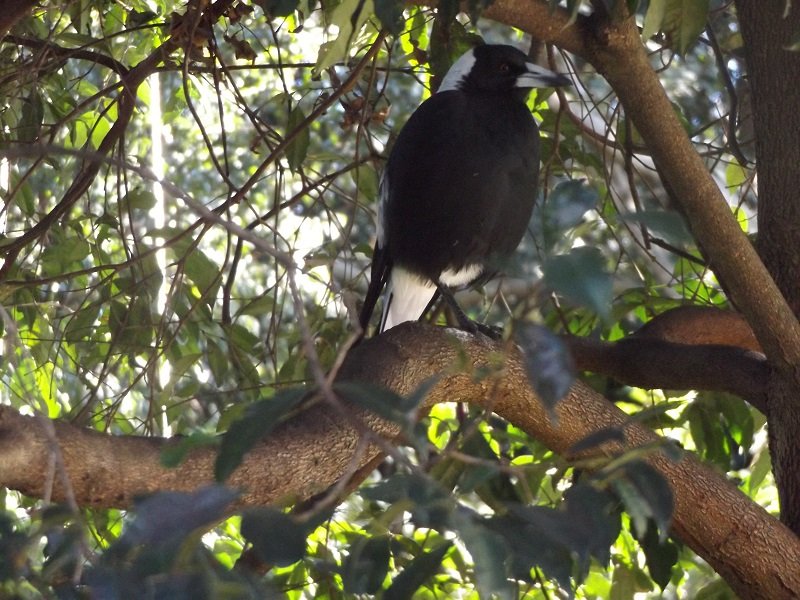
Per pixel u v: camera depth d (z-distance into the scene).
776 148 6.11
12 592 2.76
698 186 5.30
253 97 11.51
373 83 8.09
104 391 7.57
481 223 7.70
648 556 5.77
